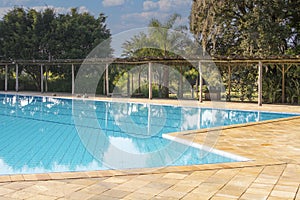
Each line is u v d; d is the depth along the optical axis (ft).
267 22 60.80
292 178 14.44
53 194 12.53
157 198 12.17
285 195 12.42
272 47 61.21
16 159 22.31
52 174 14.88
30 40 91.25
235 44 69.46
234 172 15.31
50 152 24.22
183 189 13.09
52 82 82.74
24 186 13.34
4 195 12.38
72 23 94.12
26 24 95.25
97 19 99.81
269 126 29.48
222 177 14.57
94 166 19.12
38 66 86.48
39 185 13.47
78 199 12.08
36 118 42.34
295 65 56.18
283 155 18.80
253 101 57.16
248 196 12.34
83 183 13.75
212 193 12.65
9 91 80.48
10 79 84.74
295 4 62.64
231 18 68.23
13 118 42.24
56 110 49.93
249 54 63.21
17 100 62.75
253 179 14.30
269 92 57.62
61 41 92.99
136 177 14.55
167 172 15.25
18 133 32.14
